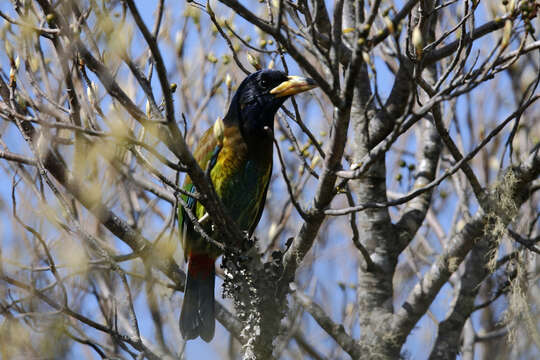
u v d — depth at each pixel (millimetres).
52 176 10258
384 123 10484
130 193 11750
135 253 10500
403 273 14039
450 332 11219
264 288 10008
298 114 9141
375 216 11516
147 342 10484
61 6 8352
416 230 11617
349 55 10719
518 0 8867
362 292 11289
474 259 11523
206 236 9391
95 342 8914
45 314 8398
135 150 8352
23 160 9109
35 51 10367
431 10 9086
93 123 9594
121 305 10836
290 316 10586
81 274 8812
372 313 11125
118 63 9969
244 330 10008
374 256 11352
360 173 8289
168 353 9430
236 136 11961
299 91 11750
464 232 10719
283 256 10336
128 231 10367
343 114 8055
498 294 11188
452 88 7961
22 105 9352
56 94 10109
